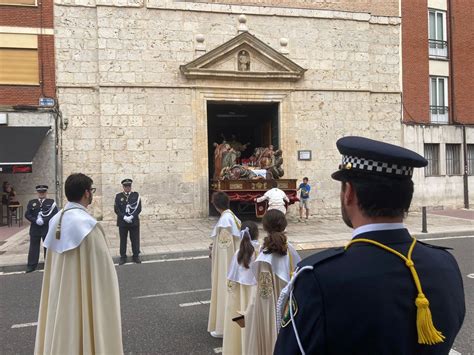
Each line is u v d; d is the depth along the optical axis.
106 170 17.34
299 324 1.49
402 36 21.05
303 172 19.39
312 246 12.38
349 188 1.69
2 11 16.91
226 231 5.53
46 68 17.19
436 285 1.56
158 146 17.88
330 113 19.73
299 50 19.52
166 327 5.89
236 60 18.61
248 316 4.12
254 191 16.72
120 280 8.64
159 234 14.38
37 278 9.24
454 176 21.95
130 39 17.69
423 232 14.21
